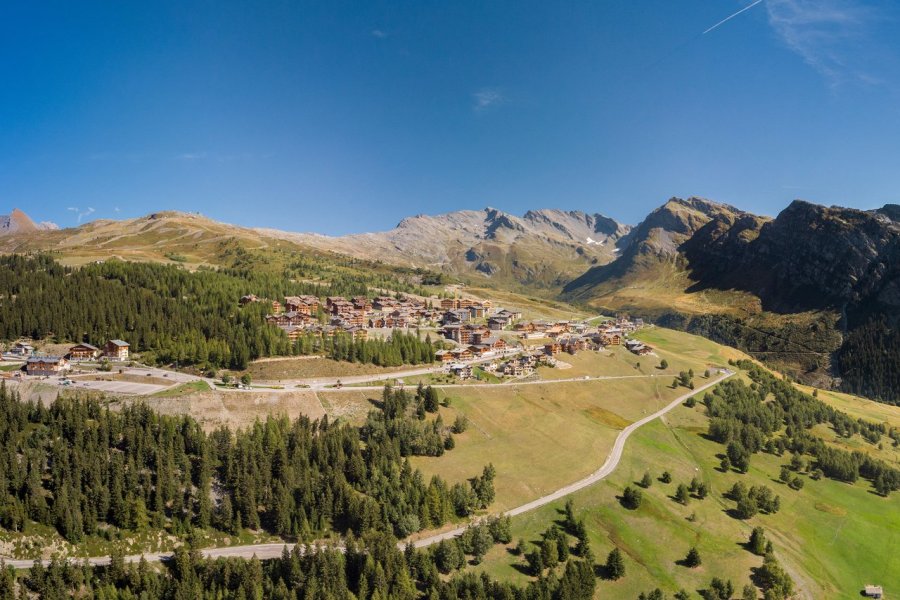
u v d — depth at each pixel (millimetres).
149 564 139375
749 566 166750
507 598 134000
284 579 137750
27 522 140750
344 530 157625
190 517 153625
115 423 170000
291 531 155250
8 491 145750
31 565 132750
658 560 164125
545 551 151000
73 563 134125
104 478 153875
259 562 136125
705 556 168750
